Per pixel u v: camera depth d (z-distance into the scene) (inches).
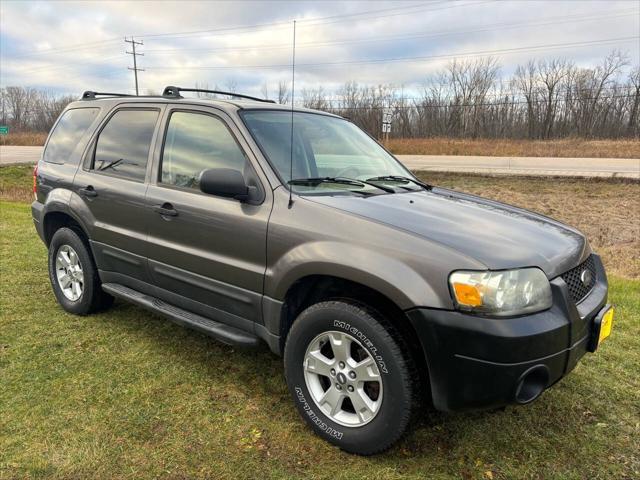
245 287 114.7
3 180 930.7
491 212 118.0
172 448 101.6
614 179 727.7
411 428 102.6
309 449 103.0
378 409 96.3
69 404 115.6
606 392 126.3
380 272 92.3
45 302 181.8
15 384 123.6
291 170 116.6
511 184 750.5
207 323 126.4
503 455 102.4
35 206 181.2
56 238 169.9
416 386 93.6
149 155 139.7
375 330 93.7
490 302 86.0
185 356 141.5
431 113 2229.3
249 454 100.8
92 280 161.8
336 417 103.8
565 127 2138.3
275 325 110.7
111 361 137.3
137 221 138.6
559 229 116.3
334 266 97.6
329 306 100.5
